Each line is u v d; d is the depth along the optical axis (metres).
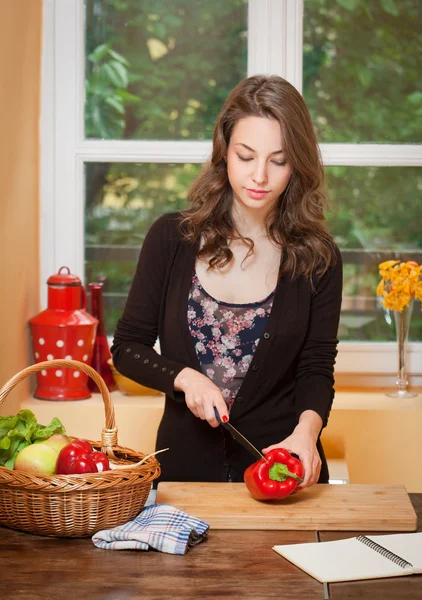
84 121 2.86
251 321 1.84
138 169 2.89
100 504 1.37
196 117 2.88
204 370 1.85
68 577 1.23
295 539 1.41
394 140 2.90
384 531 1.45
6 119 2.39
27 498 1.36
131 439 2.59
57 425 1.55
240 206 1.86
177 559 1.31
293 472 1.53
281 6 2.81
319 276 1.89
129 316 1.90
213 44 2.86
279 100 1.68
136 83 2.87
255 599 1.17
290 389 1.90
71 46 2.81
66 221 2.85
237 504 1.52
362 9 2.86
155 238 1.90
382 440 2.62
